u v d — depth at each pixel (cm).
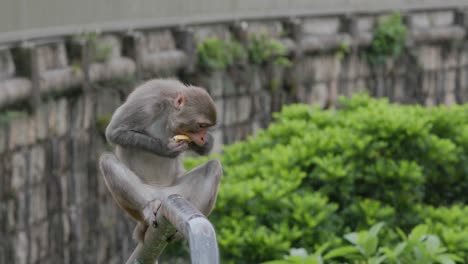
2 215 2112
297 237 1407
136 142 804
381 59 4116
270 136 1883
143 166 826
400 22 4116
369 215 1513
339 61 3959
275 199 1475
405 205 1588
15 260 2197
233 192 1470
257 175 1641
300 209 1456
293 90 3625
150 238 732
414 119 1706
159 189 791
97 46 2569
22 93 2161
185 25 3058
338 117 1941
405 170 1593
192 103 799
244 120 3397
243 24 3288
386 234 1460
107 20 3053
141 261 758
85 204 2598
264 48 3362
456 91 4756
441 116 1877
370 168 1608
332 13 3953
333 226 1466
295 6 4262
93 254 2666
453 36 4584
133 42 2723
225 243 1390
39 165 2322
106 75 2583
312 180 1628
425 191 1766
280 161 1631
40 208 2341
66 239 2502
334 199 1609
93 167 2641
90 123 2603
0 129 2075
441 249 1100
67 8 2817
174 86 839
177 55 2969
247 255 1395
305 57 3744
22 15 2544
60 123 2436
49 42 2380
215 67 3075
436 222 1486
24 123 2211
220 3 3781
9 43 2198
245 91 3366
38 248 2338
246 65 3328
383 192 1611
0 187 2091
